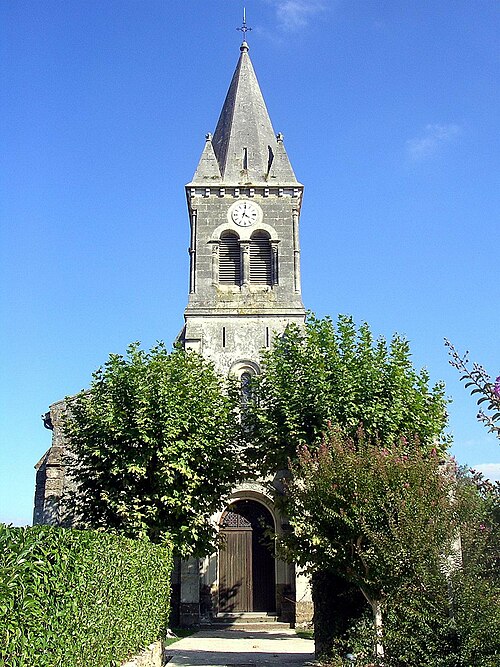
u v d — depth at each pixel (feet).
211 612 100.83
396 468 55.47
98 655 39.22
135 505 74.33
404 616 44.73
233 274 114.73
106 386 80.33
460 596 41.09
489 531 41.73
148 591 58.18
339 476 57.21
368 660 51.78
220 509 83.66
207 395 81.20
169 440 76.48
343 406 75.05
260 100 128.88
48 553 30.17
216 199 116.78
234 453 81.41
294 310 110.83
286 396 77.15
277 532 103.81
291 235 115.34
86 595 36.40
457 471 52.85
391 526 48.70
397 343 82.07
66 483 100.12
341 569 61.11
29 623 27.22
